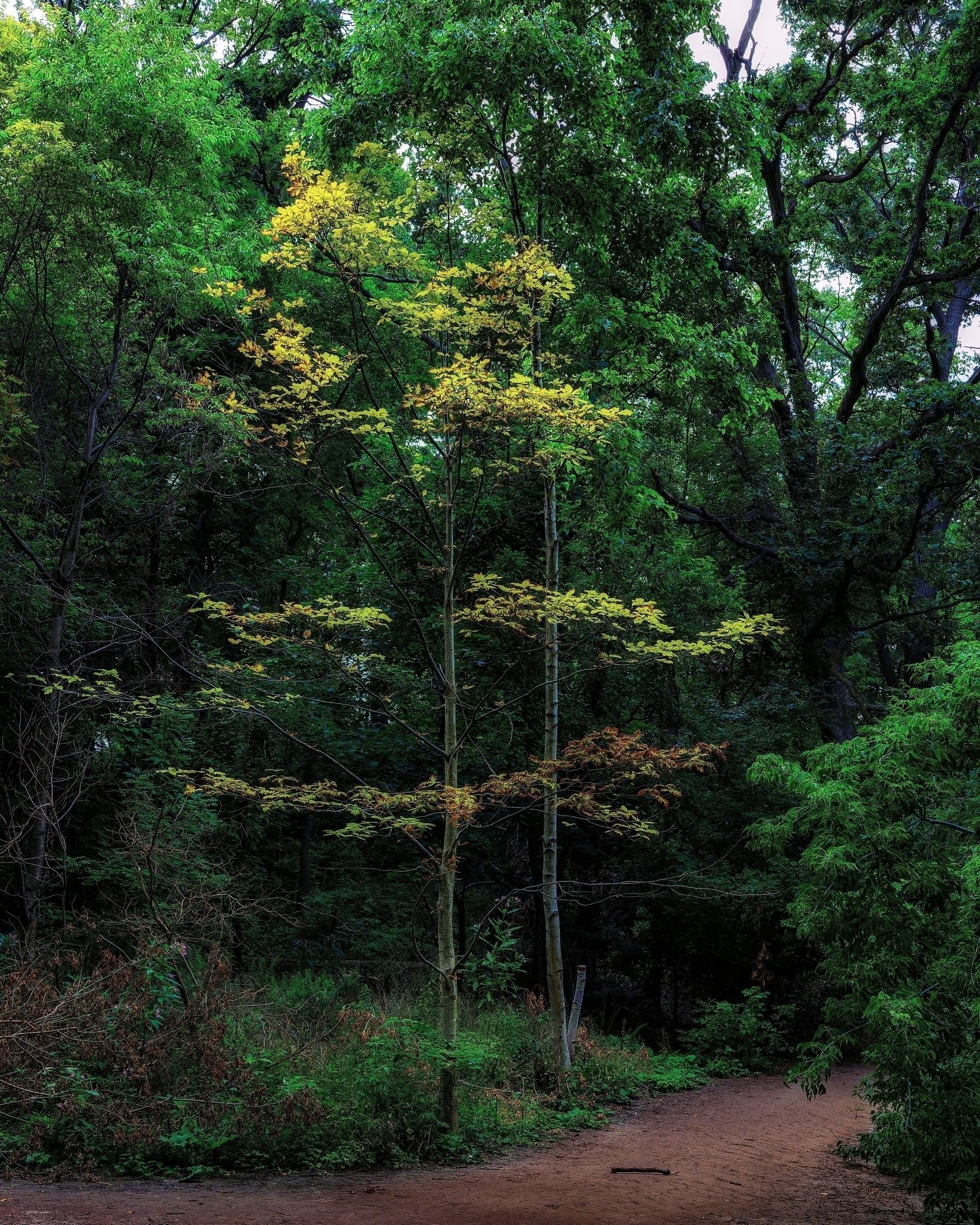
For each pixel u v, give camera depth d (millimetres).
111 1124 7785
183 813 13000
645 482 20297
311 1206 6855
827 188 23250
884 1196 8195
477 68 11875
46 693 13000
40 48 14953
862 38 21531
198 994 9195
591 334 13984
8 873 13938
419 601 16031
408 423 10344
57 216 14172
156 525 17922
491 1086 10906
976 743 7172
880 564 21688
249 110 19562
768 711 20438
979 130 22281
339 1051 9867
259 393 9867
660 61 14047
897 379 23531
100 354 15234
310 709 16297
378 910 17500
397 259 9336
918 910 7117
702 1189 8102
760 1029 16219
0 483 14875
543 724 16406
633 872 17406
